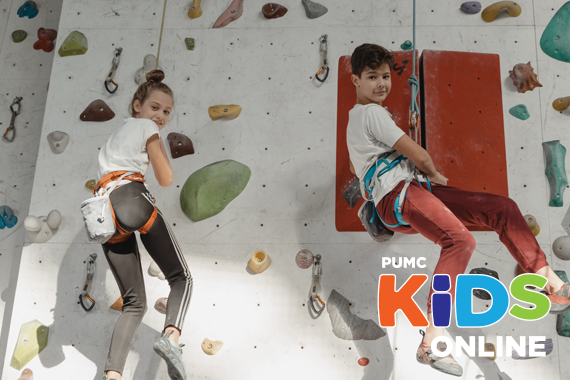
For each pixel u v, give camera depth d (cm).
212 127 294
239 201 281
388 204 214
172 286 218
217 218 279
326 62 298
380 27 302
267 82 299
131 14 319
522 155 277
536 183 273
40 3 366
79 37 314
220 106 295
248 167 286
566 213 268
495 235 266
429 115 278
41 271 278
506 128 281
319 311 260
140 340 263
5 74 351
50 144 297
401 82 287
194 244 275
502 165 274
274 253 271
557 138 279
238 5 314
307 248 271
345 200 275
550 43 294
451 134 277
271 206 279
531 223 264
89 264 275
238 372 254
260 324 261
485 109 282
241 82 301
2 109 346
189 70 305
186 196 282
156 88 239
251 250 272
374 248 269
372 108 223
